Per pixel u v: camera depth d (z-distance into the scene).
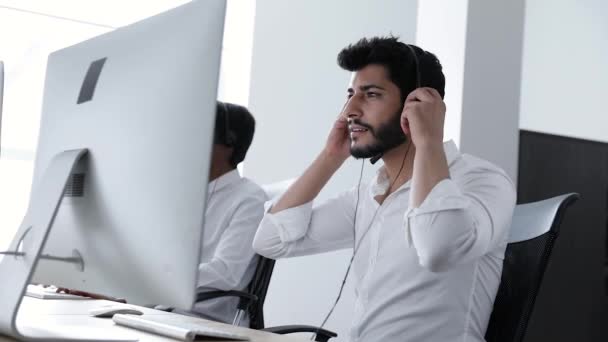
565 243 3.87
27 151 4.19
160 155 1.22
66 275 1.39
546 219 1.76
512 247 1.83
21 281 1.22
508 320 1.76
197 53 1.21
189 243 1.17
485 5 3.53
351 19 4.06
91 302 1.93
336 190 3.96
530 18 3.90
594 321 3.90
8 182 3.83
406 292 1.87
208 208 2.65
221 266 2.47
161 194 1.21
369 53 2.02
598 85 4.04
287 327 2.09
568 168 3.89
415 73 1.99
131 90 1.31
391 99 1.99
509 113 3.55
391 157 2.04
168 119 1.22
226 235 2.55
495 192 1.88
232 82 4.68
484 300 1.82
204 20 1.22
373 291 1.94
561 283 3.85
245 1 4.65
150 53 1.30
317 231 2.18
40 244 1.24
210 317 2.40
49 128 1.51
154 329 1.38
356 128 2.04
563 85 3.96
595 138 4.00
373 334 1.90
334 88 4.00
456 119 3.49
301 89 4.21
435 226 1.78
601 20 4.05
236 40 4.68
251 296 2.32
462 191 1.87
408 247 1.90
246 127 2.69
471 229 1.78
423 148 1.86
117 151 1.30
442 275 1.83
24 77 4.28
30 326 1.34
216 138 2.65
